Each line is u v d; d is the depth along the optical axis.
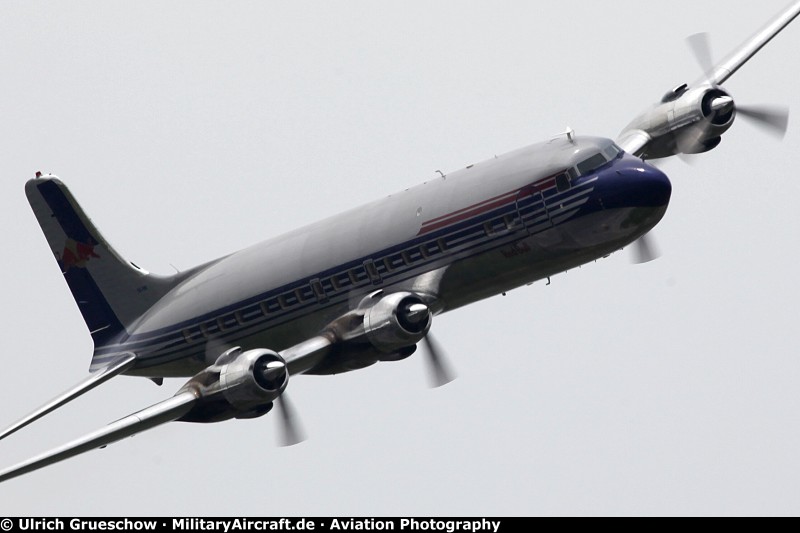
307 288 131.00
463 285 124.12
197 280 140.62
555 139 122.44
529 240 119.94
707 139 136.38
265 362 118.50
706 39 140.50
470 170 125.31
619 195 116.25
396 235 125.56
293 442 122.94
